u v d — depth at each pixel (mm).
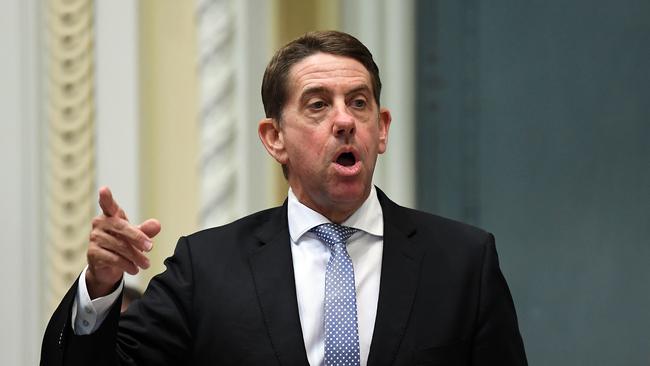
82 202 14820
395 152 14984
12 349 14773
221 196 14539
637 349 14828
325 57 9117
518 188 15133
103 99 14664
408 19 15086
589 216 15000
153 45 14773
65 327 8555
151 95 14750
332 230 9125
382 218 9289
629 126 14961
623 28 15016
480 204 15203
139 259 8352
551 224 15070
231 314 8836
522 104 15156
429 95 15289
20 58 14859
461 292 8883
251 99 14602
